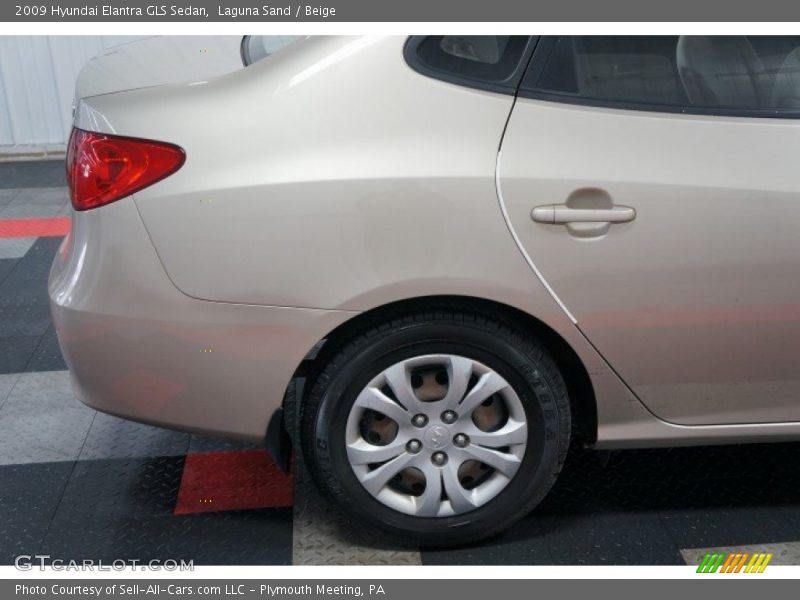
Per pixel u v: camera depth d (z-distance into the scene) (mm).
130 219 2094
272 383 2168
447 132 2066
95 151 2113
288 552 2404
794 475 2715
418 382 2252
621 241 2104
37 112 6410
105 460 2816
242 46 2557
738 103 2166
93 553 2400
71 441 2922
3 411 3102
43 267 4375
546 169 2062
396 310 2176
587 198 2076
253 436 2248
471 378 2254
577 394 2391
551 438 2270
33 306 3955
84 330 2188
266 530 2490
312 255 2068
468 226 2061
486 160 2057
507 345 2184
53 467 2777
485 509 2320
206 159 2061
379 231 2057
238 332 2125
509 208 2059
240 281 2088
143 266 2107
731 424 2355
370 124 2061
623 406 2287
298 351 2135
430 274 2078
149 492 2656
